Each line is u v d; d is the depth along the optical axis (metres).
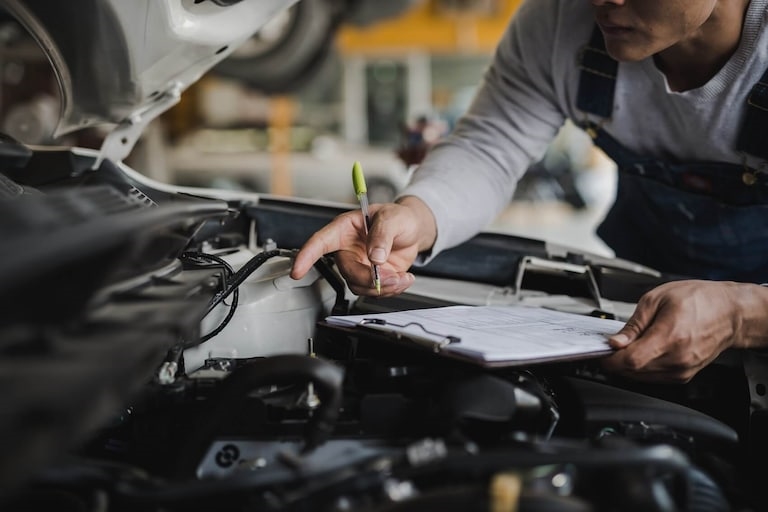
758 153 0.97
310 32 3.38
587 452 0.44
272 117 5.11
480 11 5.42
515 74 1.17
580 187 5.18
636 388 0.82
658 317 0.72
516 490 0.40
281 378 0.53
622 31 0.85
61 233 0.40
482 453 0.45
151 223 0.51
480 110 1.20
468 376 0.61
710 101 0.97
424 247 1.02
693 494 0.56
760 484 0.71
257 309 0.79
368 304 0.91
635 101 1.05
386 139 6.04
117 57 0.87
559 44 1.09
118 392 0.41
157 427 0.60
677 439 0.65
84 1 0.81
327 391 0.53
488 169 1.14
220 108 5.04
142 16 0.82
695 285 0.75
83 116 1.00
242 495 0.47
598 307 0.96
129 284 0.55
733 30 0.91
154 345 0.46
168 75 0.92
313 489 0.45
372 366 0.65
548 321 0.80
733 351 0.79
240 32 0.92
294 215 1.06
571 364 0.78
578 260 1.06
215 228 1.02
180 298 0.56
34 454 0.33
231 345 0.78
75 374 0.37
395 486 0.44
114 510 0.46
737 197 1.05
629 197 1.26
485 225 1.12
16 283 0.35
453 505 0.41
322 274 0.91
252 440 0.58
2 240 0.38
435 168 1.12
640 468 0.44
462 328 0.72
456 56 5.83
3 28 1.40
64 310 0.42
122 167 1.08
